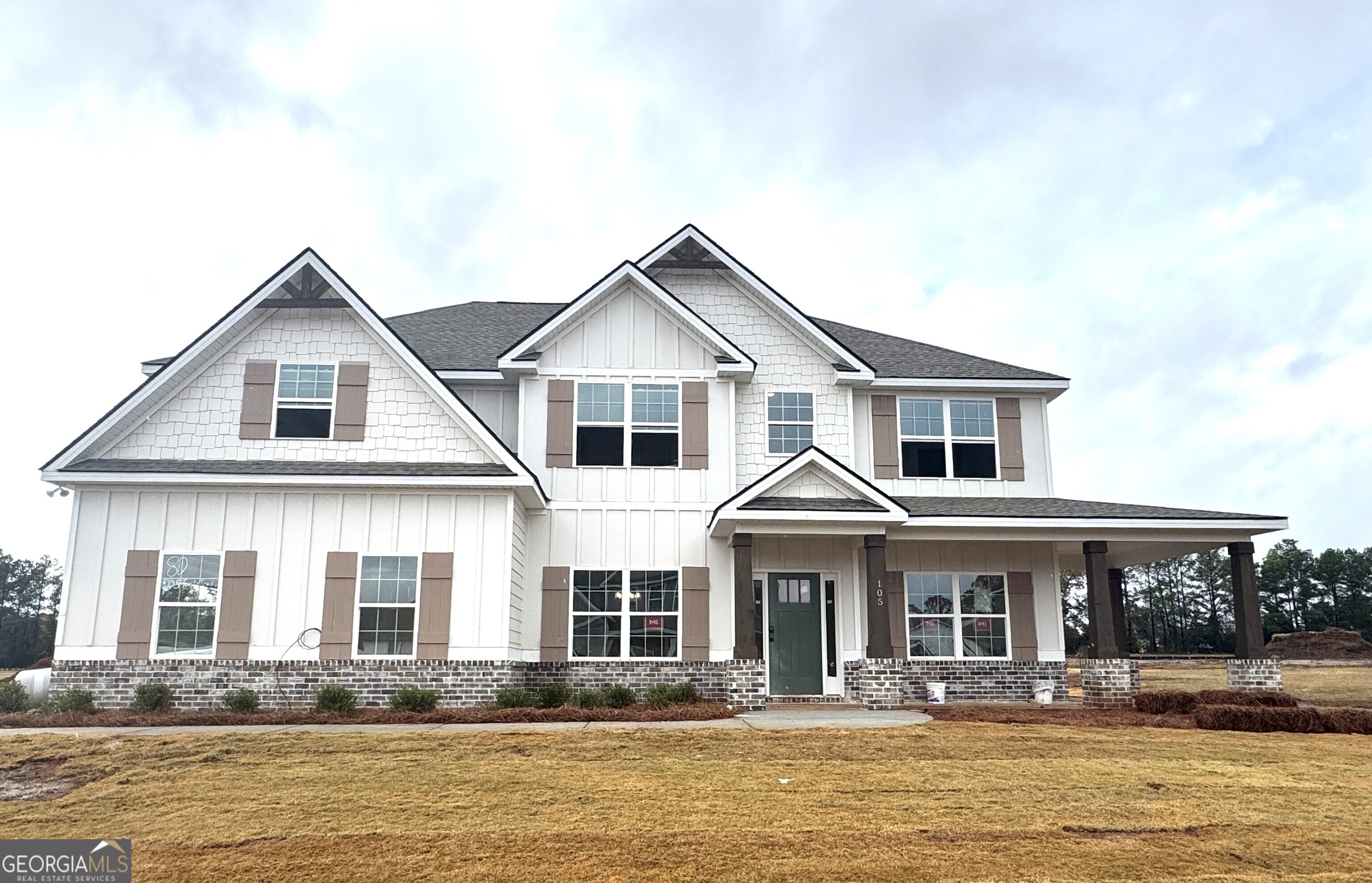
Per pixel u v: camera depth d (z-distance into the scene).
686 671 15.60
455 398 15.16
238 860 6.19
